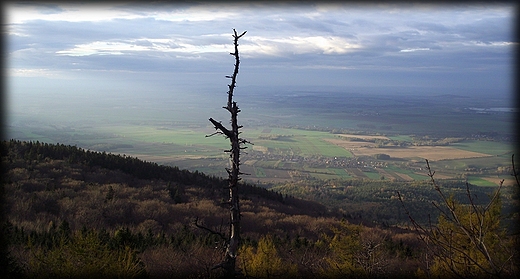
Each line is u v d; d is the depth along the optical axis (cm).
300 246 1658
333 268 1093
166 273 1190
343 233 1262
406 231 2661
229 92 584
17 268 920
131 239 1324
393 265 1202
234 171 580
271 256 1192
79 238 927
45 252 1034
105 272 888
